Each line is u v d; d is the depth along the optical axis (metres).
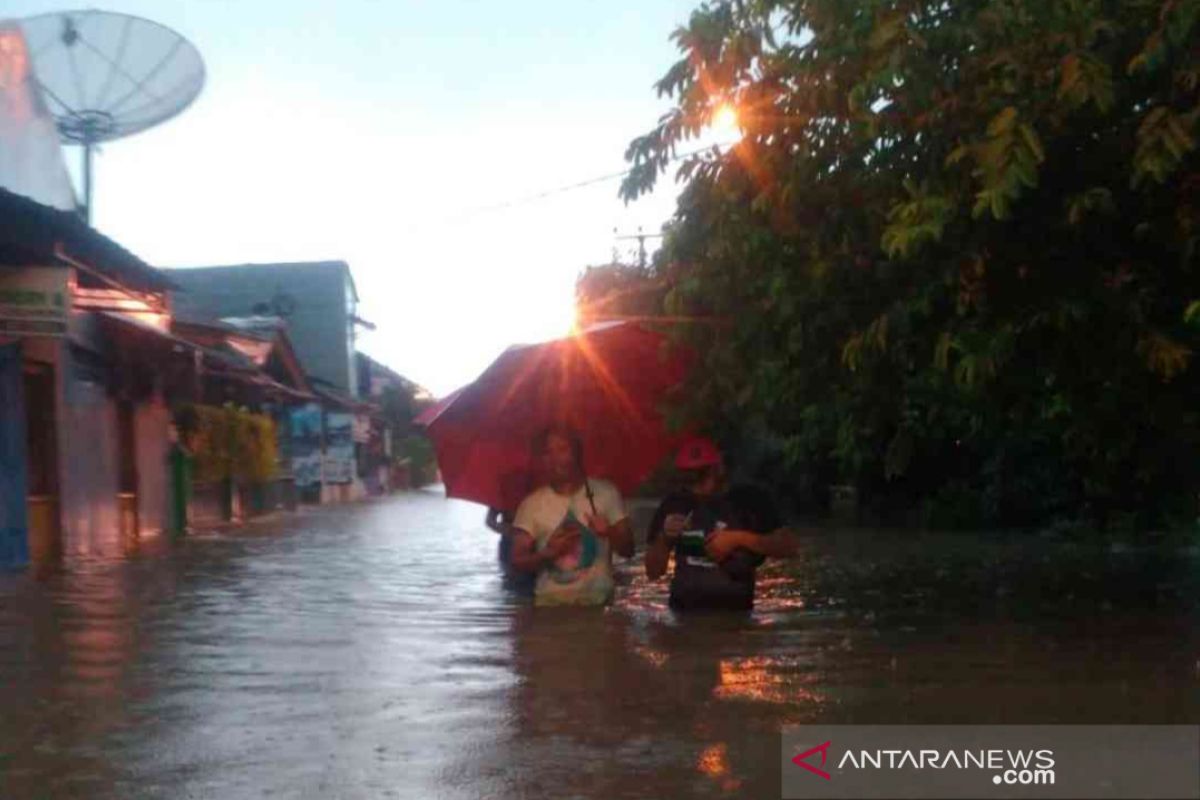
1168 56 7.39
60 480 16.92
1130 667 7.30
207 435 24.44
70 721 6.51
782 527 9.49
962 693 6.66
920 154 8.09
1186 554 14.87
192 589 12.22
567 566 9.62
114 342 19.38
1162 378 8.66
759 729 6.06
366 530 22.66
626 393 10.31
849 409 9.88
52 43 18.67
